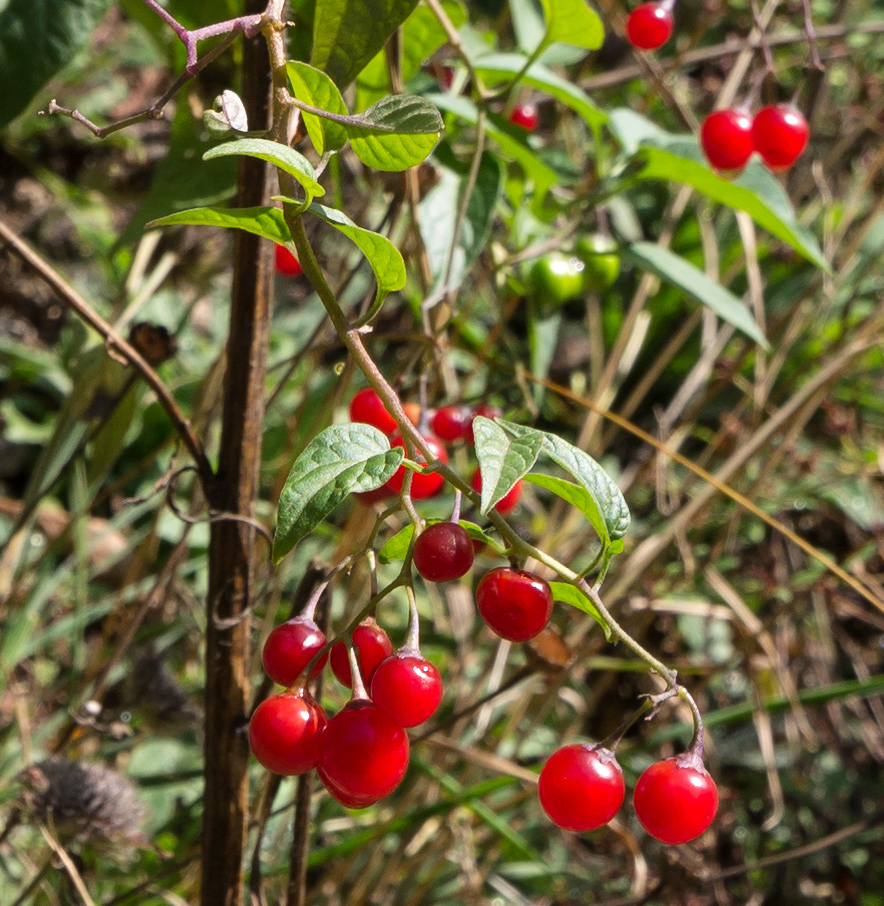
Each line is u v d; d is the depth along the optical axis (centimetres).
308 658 19
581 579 18
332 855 32
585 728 46
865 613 44
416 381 29
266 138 19
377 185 33
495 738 38
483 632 39
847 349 42
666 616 46
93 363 29
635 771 44
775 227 30
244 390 24
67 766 29
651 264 31
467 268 27
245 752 24
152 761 38
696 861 40
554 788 19
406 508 18
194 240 36
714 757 45
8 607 38
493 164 28
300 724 19
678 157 29
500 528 18
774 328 45
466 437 27
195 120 28
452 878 39
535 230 33
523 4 31
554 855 43
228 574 24
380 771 18
